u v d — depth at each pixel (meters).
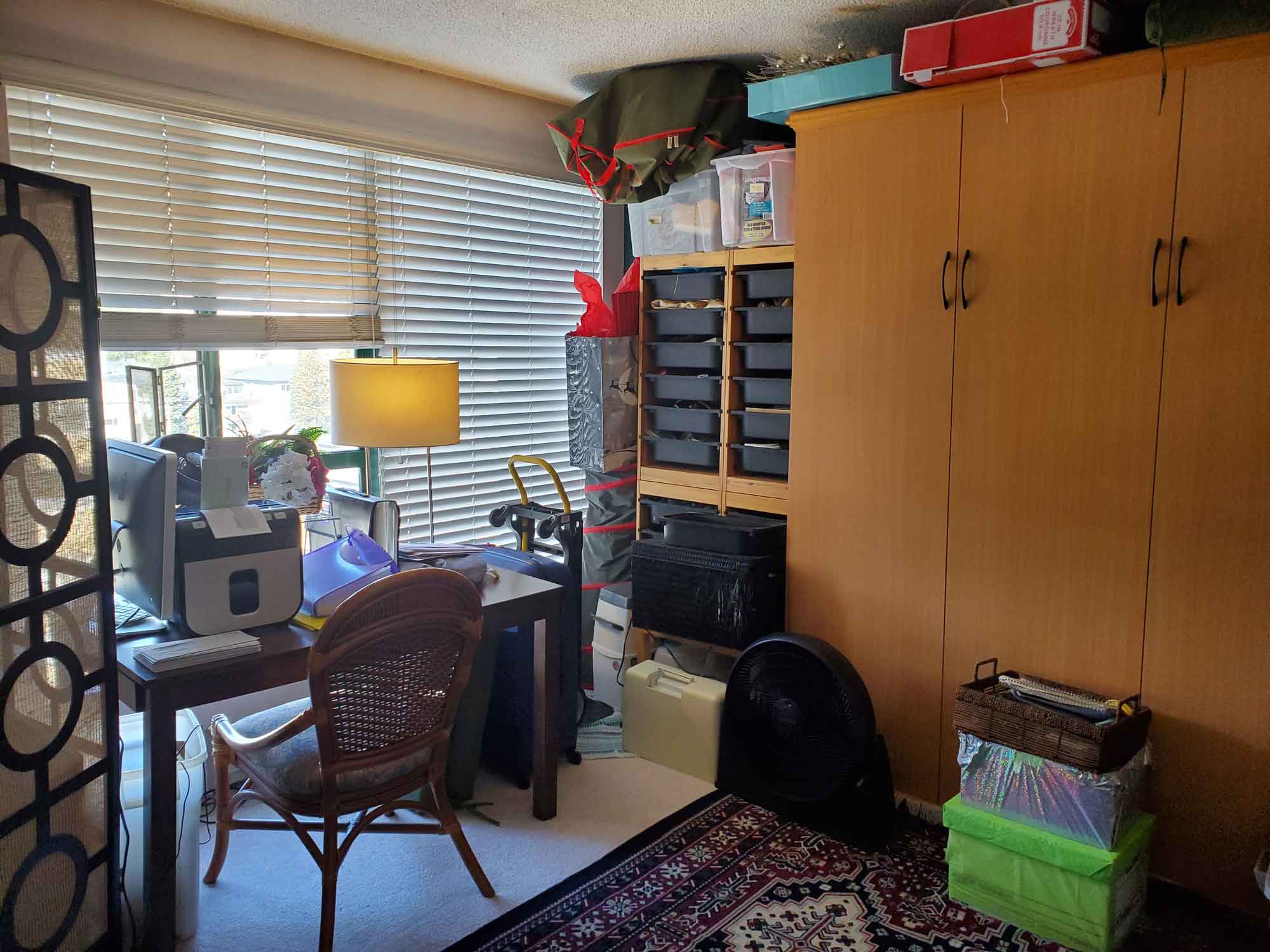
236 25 2.72
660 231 3.28
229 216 2.84
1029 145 2.33
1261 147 2.01
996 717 2.24
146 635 2.10
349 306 3.20
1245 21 1.98
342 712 1.91
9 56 2.30
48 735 1.72
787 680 2.63
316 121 2.93
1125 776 2.12
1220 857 2.23
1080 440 2.32
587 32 2.76
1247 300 2.06
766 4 2.50
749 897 2.30
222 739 2.15
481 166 3.46
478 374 3.65
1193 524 2.18
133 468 2.16
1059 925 2.14
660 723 3.00
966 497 2.53
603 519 3.57
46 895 1.74
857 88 2.57
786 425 3.03
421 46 2.93
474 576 2.59
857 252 2.66
